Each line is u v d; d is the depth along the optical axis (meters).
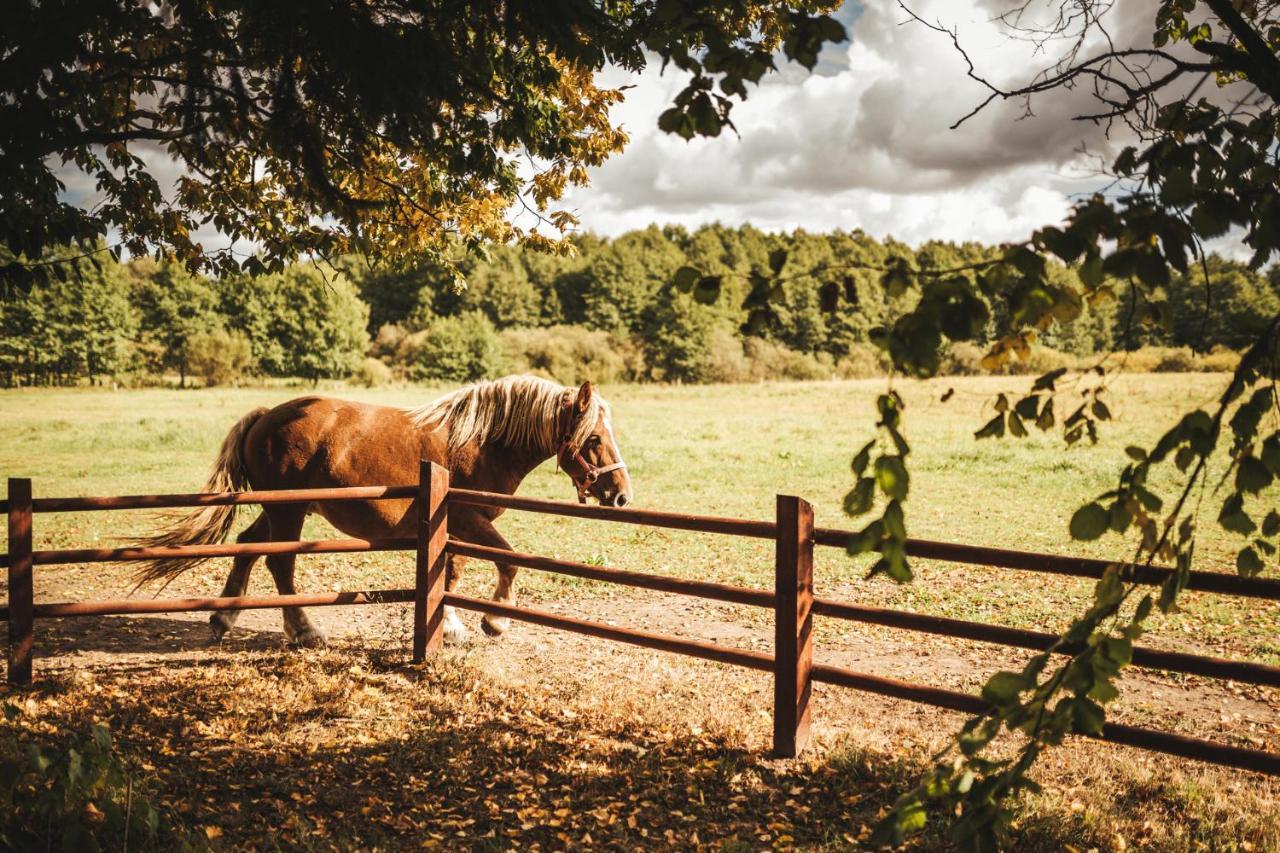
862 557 9.92
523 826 3.66
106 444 22.66
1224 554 9.77
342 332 78.88
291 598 5.43
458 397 6.17
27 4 3.48
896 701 5.43
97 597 8.02
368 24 4.15
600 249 111.94
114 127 5.12
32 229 4.49
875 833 2.03
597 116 6.81
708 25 2.12
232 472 6.19
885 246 125.31
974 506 13.52
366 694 5.04
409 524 5.99
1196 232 1.73
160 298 76.88
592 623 5.01
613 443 6.07
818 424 29.25
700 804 3.84
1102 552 10.27
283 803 3.76
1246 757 3.38
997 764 2.11
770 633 7.05
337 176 6.28
